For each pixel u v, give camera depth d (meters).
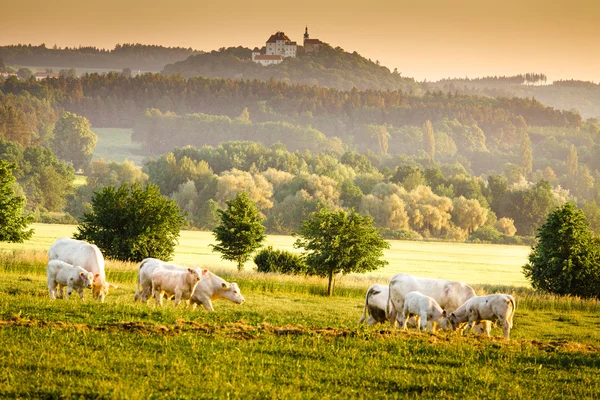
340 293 90.00
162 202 106.56
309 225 93.50
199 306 57.09
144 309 46.28
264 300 72.50
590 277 99.12
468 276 151.25
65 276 52.59
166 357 34.16
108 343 35.84
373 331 44.75
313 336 41.75
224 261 149.88
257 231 109.50
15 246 151.62
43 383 28.94
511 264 184.75
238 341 38.72
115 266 86.56
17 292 55.75
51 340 35.09
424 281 53.88
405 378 33.97
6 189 96.75
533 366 38.03
